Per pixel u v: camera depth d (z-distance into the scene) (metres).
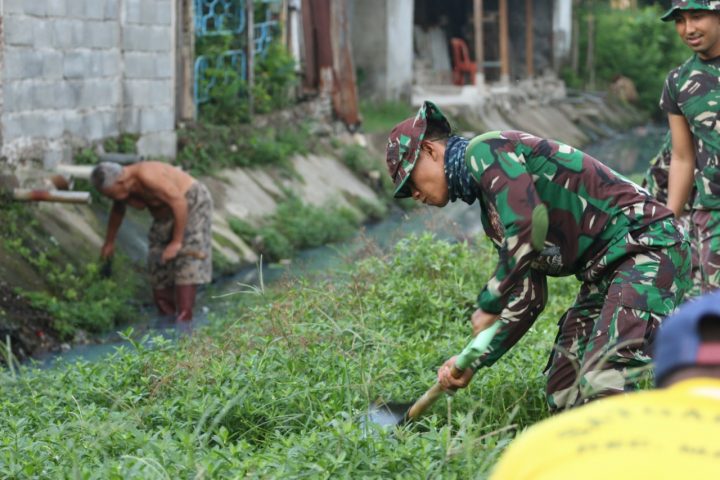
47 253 11.46
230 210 15.05
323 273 10.11
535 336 6.73
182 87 16.12
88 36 13.50
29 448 4.88
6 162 11.84
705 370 1.92
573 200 4.77
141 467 4.44
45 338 10.23
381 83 26.38
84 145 13.48
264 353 6.12
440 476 4.11
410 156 4.71
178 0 15.98
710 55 6.16
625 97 37.78
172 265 11.27
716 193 6.31
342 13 21.02
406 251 9.24
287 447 4.61
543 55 36.06
